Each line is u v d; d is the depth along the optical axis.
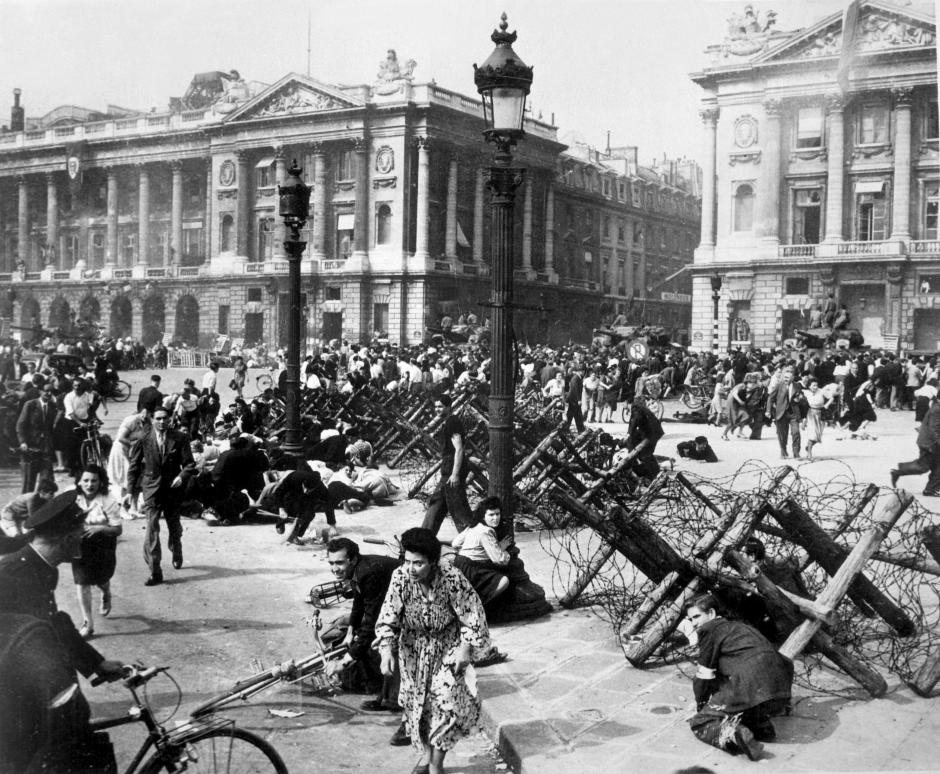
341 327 64.12
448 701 6.09
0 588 4.96
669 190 88.88
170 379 32.94
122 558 12.05
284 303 61.41
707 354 43.56
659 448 23.91
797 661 8.15
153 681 7.88
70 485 11.01
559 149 75.06
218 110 61.88
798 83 50.81
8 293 28.36
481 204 70.19
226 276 61.09
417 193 64.31
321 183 64.38
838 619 7.62
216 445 18.59
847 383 29.91
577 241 78.88
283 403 24.23
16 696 4.59
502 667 8.21
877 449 23.05
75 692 4.83
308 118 63.59
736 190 53.66
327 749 6.79
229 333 61.19
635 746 6.57
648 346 45.53
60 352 21.17
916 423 29.12
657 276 87.44
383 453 21.06
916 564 8.41
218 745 5.56
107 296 39.59
